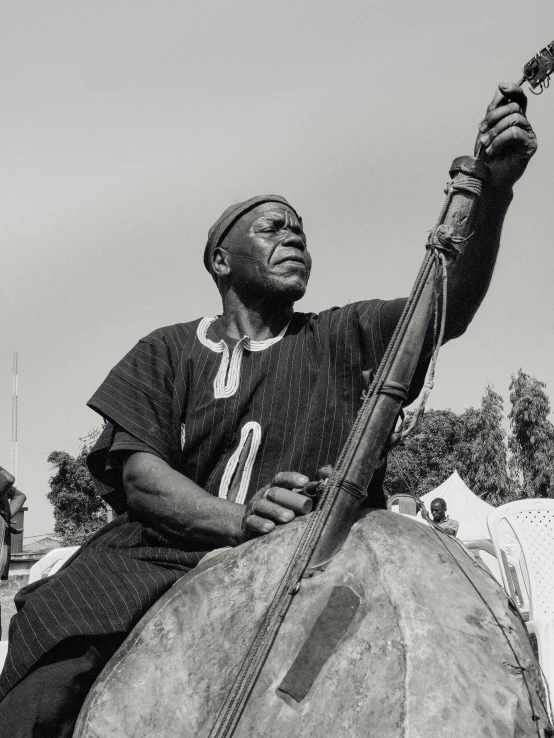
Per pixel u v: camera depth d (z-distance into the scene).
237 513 1.89
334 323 2.21
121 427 2.19
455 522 10.72
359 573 1.48
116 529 2.15
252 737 1.39
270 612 1.49
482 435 38.50
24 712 1.86
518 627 1.44
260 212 2.32
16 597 2.17
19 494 6.30
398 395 1.65
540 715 1.34
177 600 1.63
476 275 1.80
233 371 2.21
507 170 1.76
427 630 1.36
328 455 2.12
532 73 1.74
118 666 1.60
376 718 1.29
